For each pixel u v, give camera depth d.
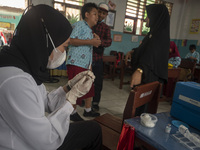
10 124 0.65
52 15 0.74
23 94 0.63
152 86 1.14
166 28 1.54
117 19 5.21
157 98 1.22
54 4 4.18
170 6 6.32
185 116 0.99
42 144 0.70
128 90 3.98
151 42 1.53
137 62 1.69
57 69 4.22
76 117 2.05
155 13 1.58
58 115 0.78
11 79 0.62
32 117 0.65
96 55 2.39
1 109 0.63
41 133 0.69
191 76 3.11
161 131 0.87
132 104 1.01
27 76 0.67
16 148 0.68
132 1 5.38
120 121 1.43
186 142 0.77
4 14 3.64
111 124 1.37
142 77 1.49
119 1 5.11
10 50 0.70
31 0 3.87
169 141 0.78
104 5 2.34
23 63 0.70
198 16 6.23
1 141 0.66
